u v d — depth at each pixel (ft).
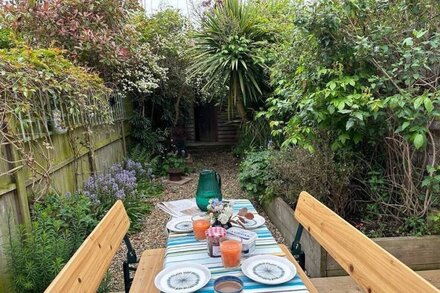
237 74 15.62
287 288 3.55
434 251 6.72
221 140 24.95
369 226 7.91
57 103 9.19
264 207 12.00
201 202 5.75
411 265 6.72
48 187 8.02
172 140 21.52
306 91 8.46
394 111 6.71
